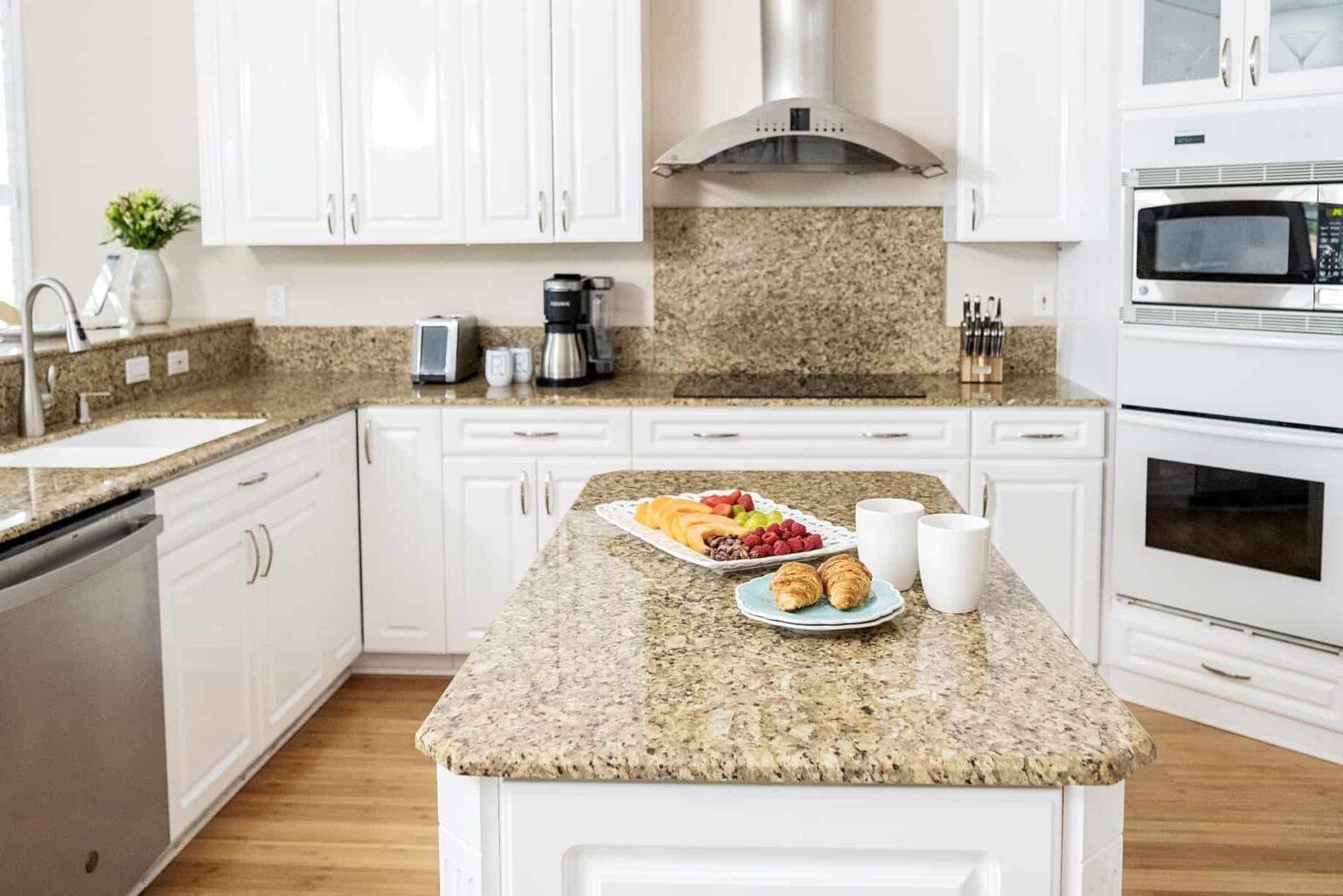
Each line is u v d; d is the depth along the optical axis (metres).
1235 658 3.53
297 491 3.46
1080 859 1.22
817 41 4.13
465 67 4.06
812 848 1.23
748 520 2.01
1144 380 3.67
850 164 4.04
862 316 4.45
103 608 2.36
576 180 4.07
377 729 3.63
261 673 3.21
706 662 1.47
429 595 4.01
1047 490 3.87
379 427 3.95
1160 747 3.47
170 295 4.24
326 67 4.10
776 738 1.24
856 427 3.87
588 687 1.39
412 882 2.72
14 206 4.57
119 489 2.46
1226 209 3.43
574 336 4.20
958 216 4.07
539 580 1.84
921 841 1.22
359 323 4.57
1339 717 3.31
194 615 2.80
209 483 2.88
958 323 4.44
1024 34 3.98
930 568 1.67
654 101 4.40
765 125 3.89
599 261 4.48
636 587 1.80
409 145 4.11
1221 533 3.53
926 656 1.49
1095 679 1.41
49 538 2.21
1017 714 1.30
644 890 1.25
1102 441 3.83
